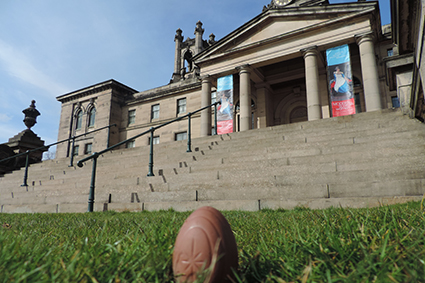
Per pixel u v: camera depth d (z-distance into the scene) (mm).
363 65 16328
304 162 6766
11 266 1298
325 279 1244
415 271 1159
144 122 31688
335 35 17719
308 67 17969
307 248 1647
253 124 24375
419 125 7996
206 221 1275
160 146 13430
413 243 1478
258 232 2473
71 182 10125
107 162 12180
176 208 5930
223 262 1205
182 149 11422
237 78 26266
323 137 8906
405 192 4691
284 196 5434
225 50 22031
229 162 8297
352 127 9562
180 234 1296
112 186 7734
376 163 5719
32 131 18422
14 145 17500
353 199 4691
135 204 6328
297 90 24375
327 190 5180
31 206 7852
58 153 34781
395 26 6160
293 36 19219
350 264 1384
